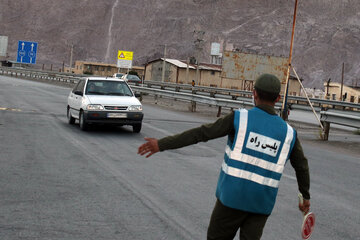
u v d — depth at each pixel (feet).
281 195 24.27
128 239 16.24
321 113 56.59
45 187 22.89
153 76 290.15
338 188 27.37
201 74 273.33
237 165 11.02
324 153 44.01
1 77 205.26
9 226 16.93
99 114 45.93
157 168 29.53
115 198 21.50
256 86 11.56
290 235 17.69
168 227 17.74
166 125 57.67
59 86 166.20
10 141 36.70
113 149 36.22
